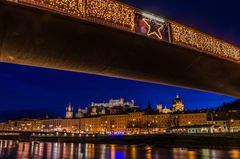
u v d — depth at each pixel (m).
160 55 21.97
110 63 21.69
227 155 55.59
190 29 22.89
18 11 14.37
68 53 19.02
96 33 17.69
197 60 24.50
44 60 19.53
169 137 97.56
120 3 18.19
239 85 32.69
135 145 100.38
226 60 26.06
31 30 15.87
